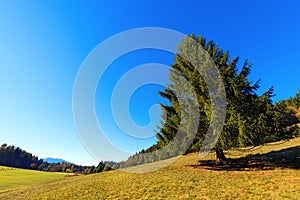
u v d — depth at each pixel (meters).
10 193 12.31
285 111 11.46
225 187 8.08
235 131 10.27
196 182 9.16
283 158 12.50
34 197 10.24
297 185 7.52
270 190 7.28
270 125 10.85
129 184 10.18
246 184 8.20
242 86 11.18
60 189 11.30
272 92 11.18
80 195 9.38
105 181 11.78
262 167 10.95
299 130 11.53
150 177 11.08
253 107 11.02
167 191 8.33
